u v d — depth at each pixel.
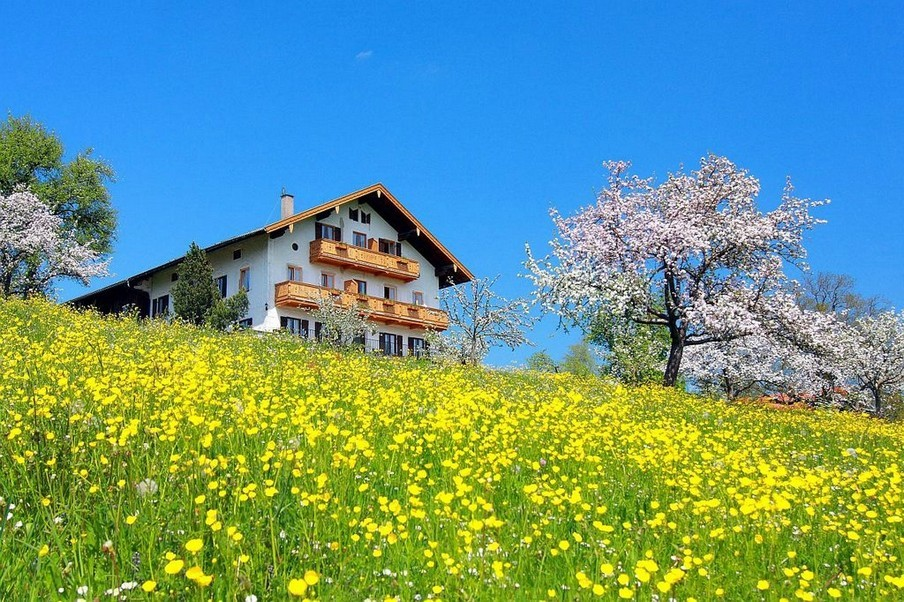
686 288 24.39
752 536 5.06
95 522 4.39
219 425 6.19
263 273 35.44
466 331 34.16
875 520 5.93
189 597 3.65
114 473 4.93
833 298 44.41
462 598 3.80
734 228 23.44
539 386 15.77
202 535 4.22
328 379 11.38
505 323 34.38
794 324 23.89
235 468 5.14
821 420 16.12
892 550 5.34
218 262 38.44
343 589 3.84
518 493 6.00
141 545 4.14
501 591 3.90
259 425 6.54
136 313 23.59
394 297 40.44
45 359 9.35
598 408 10.13
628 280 23.81
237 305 29.47
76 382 7.52
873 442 12.80
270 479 5.17
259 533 4.33
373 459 6.24
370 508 5.02
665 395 17.06
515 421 7.89
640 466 6.89
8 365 8.76
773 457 9.40
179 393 7.30
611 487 6.44
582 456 7.00
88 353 10.87
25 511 4.52
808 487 6.25
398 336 39.72
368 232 39.59
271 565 4.07
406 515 4.76
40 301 20.02
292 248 36.25
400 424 8.04
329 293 32.75
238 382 9.68
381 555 4.29
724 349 33.25
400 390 11.48
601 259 24.62
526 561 4.42
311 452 5.74
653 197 25.56
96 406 6.36
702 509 5.32
